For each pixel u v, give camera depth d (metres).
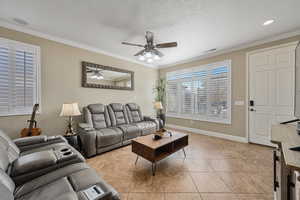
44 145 1.86
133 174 1.98
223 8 1.96
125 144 3.07
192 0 1.79
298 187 0.94
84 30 2.59
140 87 4.81
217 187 1.69
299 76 1.43
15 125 2.42
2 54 2.29
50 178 1.13
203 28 2.51
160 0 1.79
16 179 1.11
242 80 3.36
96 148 2.57
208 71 4.02
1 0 1.78
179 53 3.87
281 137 1.22
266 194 1.57
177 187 1.69
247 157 2.52
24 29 2.48
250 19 2.23
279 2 1.83
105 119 3.34
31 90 2.57
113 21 2.28
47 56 2.76
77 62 3.21
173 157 2.54
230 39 2.97
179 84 4.83
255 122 3.19
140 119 4.12
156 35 2.77
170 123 5.13
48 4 1.87
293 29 2.56
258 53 3.10
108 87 3.83
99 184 1.05
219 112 3.79
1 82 2.29
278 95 2.86
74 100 3.17
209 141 3.45
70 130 2.77
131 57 4.29
